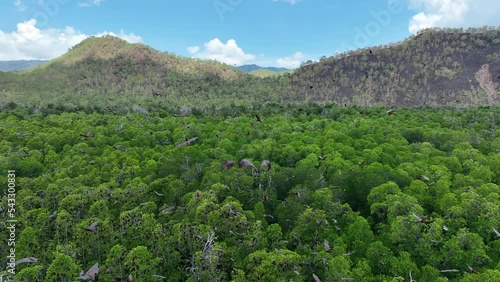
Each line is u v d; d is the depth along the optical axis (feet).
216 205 142.31
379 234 151.94
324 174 202.18
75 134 308.19
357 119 393.29
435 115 448.24
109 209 165.07
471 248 127.13
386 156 219.61
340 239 131.64
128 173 202.28
